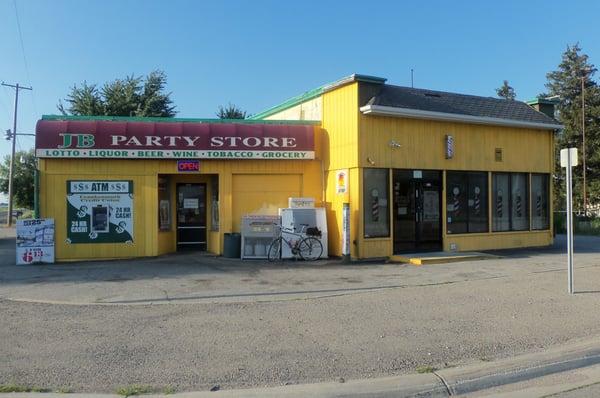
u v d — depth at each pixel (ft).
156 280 39.47
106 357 20.88
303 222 52.60
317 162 56.75
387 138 52.75
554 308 29.07
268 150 54.44
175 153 52.75
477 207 58.65
